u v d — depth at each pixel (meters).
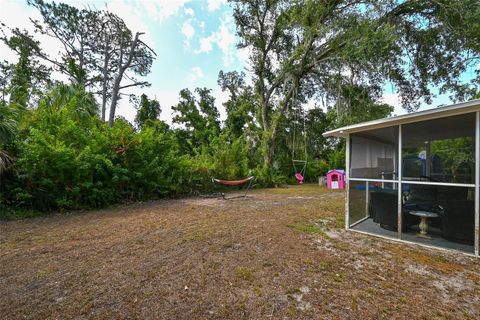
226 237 3.59
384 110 12.73
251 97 18.30
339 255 2.92
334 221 4.71
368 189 4.76
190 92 18.52
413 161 4.52
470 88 10.95
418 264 2.67
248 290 2.08
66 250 3.01
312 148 18.28
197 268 2.51
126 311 1.75
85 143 6.10
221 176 10.54
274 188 12.48
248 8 14.00
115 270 2.45
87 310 1.75
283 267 2.55
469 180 3.50
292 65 13.00
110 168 6.14
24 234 3.69
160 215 5.17
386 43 8.90
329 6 10.92
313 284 2.20
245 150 12.70
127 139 6.74
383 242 3.45
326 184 14.60
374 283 2.22
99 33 18.00
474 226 3.09
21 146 5.09
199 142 15.45
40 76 16.09
